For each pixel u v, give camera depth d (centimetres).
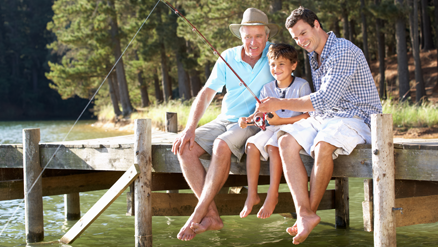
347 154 285
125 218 496
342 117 297
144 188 342
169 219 497
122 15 2414
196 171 319
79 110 5075
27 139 402
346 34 1994
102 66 2342
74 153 386
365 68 297
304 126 299
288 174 284
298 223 270
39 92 4897
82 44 2319
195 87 2689
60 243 391
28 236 406
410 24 1736
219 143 311
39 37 4894
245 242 396
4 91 4647
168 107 1686
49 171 437
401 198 289
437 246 373
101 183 476
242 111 348
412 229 432
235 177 434
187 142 326
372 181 285
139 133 340
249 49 344
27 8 4975
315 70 317
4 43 4816
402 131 1101
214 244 392
